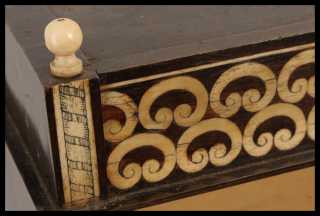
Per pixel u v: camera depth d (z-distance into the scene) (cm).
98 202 139
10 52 159
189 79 138
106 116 135
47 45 127
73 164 134
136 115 137
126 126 137
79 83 128
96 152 134
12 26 154
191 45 140
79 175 136
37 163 148
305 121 151
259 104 146
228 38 142
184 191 144
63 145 132
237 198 150
